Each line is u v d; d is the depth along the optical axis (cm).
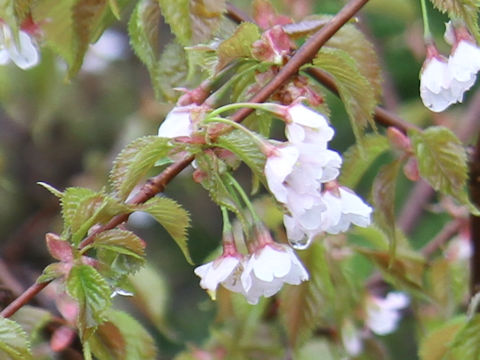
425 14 53
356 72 52
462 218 69
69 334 60
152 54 58
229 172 50
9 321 49
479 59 52
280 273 49
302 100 49
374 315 69
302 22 54
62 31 56
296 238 50
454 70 52
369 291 69
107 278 50
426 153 56
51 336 61
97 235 49
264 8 55
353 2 51
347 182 59
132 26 57
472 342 55
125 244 50
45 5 56
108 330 55
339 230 52
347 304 65
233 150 49
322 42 51
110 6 56
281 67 51
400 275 63
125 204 49
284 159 48
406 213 79
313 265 63
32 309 58
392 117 57
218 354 70
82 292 49
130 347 55
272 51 51
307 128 48
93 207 49
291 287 63
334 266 64
